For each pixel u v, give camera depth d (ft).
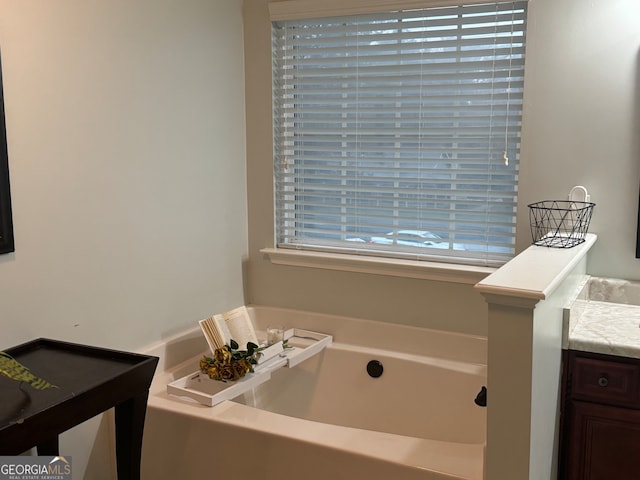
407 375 8.25
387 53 8.47
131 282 7.34
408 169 8.51
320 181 9.25
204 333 7.91
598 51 7.14
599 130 7.27
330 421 8.75
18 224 5.92
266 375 7.59
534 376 4.79
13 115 5.80
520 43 7.63
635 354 5.90
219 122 8.68
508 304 4.66
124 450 5.64
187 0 7.89
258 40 8.98
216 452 6.51
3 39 5.66
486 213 8.13
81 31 6.44
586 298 7.35
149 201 7.52
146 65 7.31
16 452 4.31
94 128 6.68
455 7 7.85
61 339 6.46
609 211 7.35
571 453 6.34
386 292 8.70
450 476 5.34
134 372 5.36
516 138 7.83
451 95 8.09
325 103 8.93
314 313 9.20
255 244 9.54
